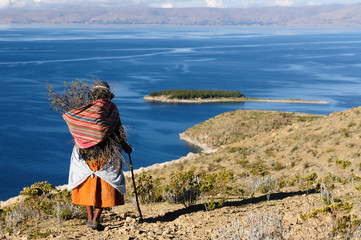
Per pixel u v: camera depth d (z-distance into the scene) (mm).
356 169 17297
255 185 12188
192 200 9227
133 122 149375
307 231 4773
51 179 86438
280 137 28281
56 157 103938
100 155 5844
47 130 133125
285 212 6426
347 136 22750
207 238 5352
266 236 4270
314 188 11258
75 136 5820
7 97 189625
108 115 5820
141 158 102438
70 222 6871
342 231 4320
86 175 5891
